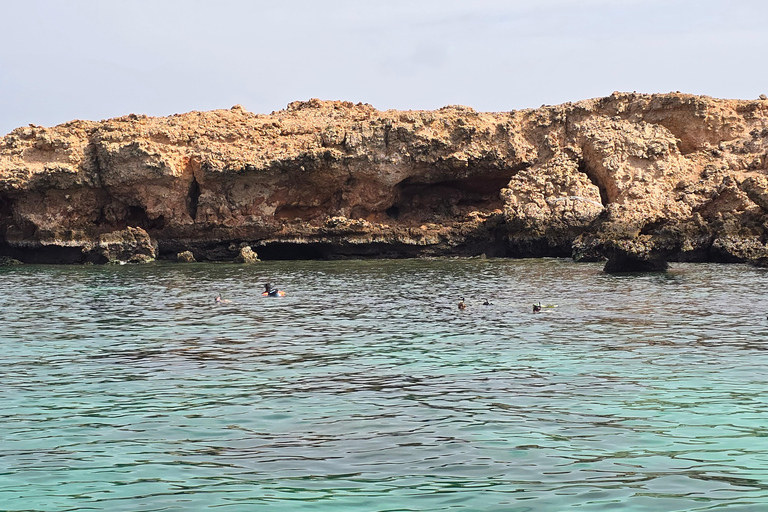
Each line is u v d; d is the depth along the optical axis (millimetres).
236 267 60750
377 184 71750
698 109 70875
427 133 71188
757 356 24250
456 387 21125
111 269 60688
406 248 68250
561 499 13703
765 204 57812
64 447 16672
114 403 20016
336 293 42156
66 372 23531
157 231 71188
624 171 67000
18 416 18953
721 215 59094
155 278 52406
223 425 18047
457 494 13969
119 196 70812
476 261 62000
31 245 69125
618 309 34188
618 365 23344
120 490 14391
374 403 19688
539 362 23953
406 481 14586
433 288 43688
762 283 43250
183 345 27656
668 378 21672
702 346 25891
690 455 15711
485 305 36250
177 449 16484
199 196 70812
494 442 16609
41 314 35594
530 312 33844
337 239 68500
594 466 15203
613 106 73188
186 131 73000
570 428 17469
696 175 66375
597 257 59188
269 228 69875
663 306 34844
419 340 27922
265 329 30797
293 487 14383
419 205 75250
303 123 76438
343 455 15977
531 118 74438
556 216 64500
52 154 71062
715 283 43438
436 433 17250
